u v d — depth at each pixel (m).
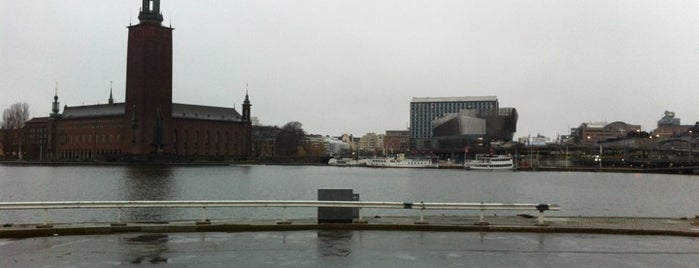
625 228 27.98
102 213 53.06
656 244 25.03
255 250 22.77
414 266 20.22
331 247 23.50
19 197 87.19
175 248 23.06
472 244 24.48
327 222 28.72
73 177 147.50
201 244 23.95
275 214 52.72
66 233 26.02
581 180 180.88
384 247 23.61
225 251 22.53
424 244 24.36
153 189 107.25
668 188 139.75
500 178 187.50
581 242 25.31
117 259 20.92
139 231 26.94
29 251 22.27
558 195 109.12
